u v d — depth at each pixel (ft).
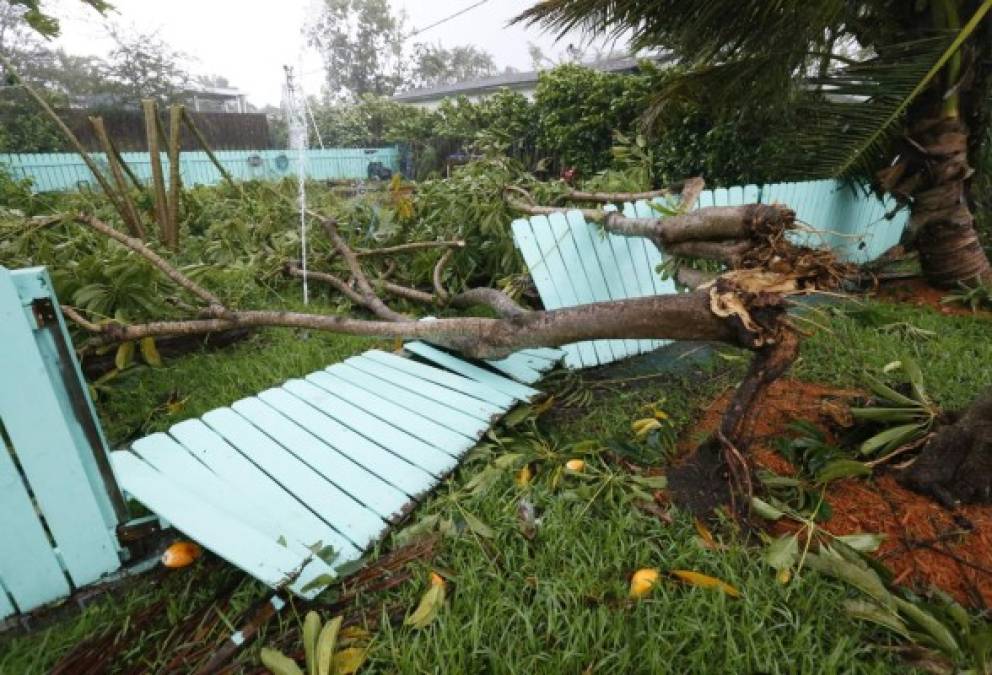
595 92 26.32
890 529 5.49
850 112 13.51
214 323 9.76
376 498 5.84
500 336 7.67
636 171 17.15
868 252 19.89
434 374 8.55
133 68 59.52
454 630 4.25
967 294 13.38
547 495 5.96
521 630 4.34
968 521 5.52
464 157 39.86
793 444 6.64
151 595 4.94
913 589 4.75
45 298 4.17
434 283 12.81
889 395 6.98
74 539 4.67
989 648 3.79
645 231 8.72
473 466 6.72
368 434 6.92
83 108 48.65
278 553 4.67
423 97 74.79
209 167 40.45
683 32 12.39
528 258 9.96
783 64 12.78
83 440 4.66
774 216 6.12
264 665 4.10
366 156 50.85
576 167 28.17
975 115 13.58
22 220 11.66
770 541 5.15
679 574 4.75
